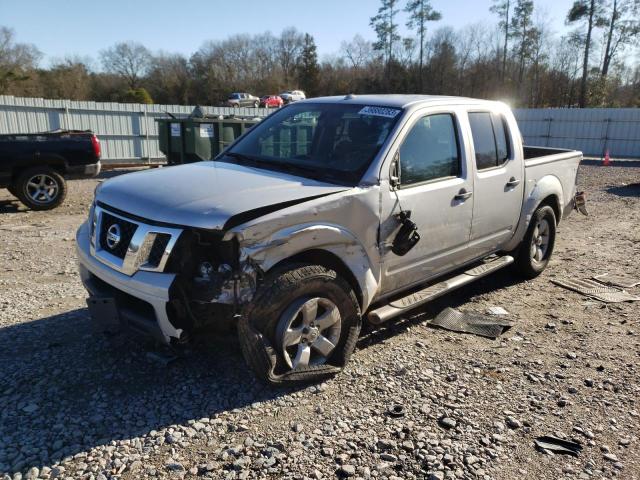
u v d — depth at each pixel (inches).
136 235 129.6
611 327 192.9
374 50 2618.1
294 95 2628.0
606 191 535.2
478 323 190.9
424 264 174.6
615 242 321.1
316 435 123.4
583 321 197.9
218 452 116.7
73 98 2438.5
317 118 179.3
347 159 159.3
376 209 151.5
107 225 142.3
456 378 152.4
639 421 134.6
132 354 157.2
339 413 132.6
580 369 160.6
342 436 123.5
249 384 143.7
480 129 195.9
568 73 2156.7
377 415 132.6
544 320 198.4
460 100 192.4
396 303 167.9
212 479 108.6
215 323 129.3
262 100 2458.2
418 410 135.3
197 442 119.6
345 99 185.6
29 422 124.4
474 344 175.8
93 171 423.8
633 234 342.3
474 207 189.0
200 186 142.3
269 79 3053.6
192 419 127.8
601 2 1989.4
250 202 129.3
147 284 126.0
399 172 159.5
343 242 143.4
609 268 265.6
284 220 129.8
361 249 149.3
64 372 146.7
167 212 127.7
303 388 143.1
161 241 126.6
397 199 157.6
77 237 156.2
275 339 135.9
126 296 136.9
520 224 221.3
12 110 642.2
